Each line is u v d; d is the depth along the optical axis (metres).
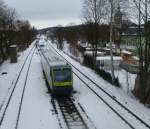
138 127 21.91
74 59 70.62
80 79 41.78
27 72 50.28
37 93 34.06
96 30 55.00
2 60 68.38
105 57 52.81
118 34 66.75
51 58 38.47
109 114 25.53
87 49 71.94
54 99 31.20
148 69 31.38
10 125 23.11
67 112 26.44
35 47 129.88
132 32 54.12
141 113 25.28
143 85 29.84
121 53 62.41
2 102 30.14
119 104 28.30
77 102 29.70
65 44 134.00
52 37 188.12
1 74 48.88
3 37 76.56
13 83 40.56
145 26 28.77
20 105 28.73
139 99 31.11
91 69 52.09
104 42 81.06
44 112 26.48
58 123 23.50
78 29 119.31
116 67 49.69
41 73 48.94
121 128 22.05
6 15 83.88
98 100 30.28
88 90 35.03
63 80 32.19
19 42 110.69
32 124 23.38
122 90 35.38
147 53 30.28
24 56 81.81
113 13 40.22
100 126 22.61
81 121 23.91
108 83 39.12
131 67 45.31
